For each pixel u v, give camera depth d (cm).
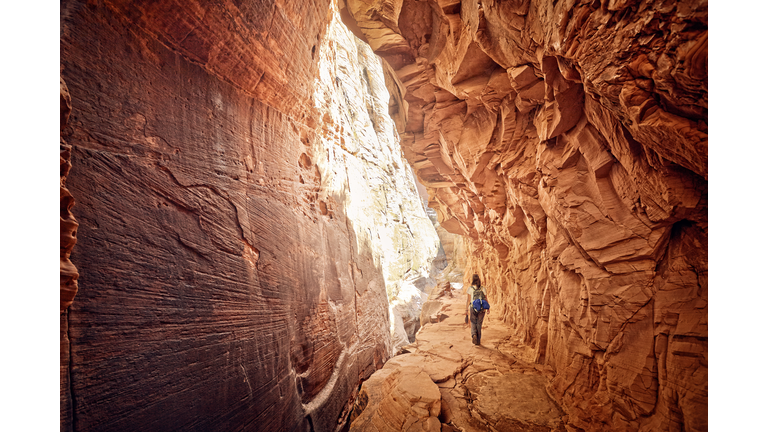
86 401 225
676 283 288
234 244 418
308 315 618
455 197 1253
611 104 259
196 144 377
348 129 1321
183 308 322
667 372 280
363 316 1048
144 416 265
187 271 335
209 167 393
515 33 376
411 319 2512
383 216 2889
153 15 319
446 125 761
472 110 688
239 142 464
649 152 271
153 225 304
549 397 467
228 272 398
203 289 352
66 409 212
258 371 425
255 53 469
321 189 827
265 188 521
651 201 296
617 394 332
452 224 1598
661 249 306
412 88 764
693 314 268
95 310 240
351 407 767
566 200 414
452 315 1221
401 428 433
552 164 444
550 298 548
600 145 360
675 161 242
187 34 360
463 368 610
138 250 285
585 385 392
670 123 211
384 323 1338
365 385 606
